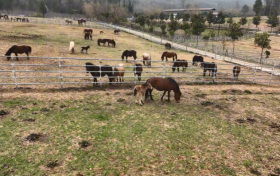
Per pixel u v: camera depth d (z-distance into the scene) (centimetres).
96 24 5378
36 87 972
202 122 753
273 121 812
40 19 4875
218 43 4066
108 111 786
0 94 845
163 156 543
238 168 518
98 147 560
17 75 1113
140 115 773
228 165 526
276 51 3341
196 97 1022
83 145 562
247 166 528
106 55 1978
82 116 728
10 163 474
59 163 488
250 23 7400
